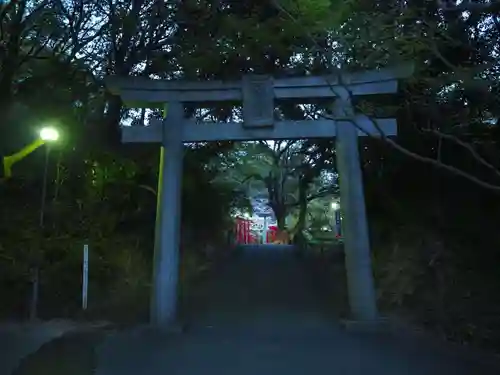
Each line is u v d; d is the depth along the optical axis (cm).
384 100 1145
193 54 1323
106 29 1461
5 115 1359
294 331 1012
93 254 1397
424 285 1145
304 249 2911
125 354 830
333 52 896
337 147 1085
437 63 980
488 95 802
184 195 1867
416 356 802
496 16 866
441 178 1184
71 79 1489
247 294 1562
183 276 1853
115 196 1611
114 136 1571
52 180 1465
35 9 1355
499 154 1008
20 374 723
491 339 872
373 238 1445
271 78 1088
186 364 769
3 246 1238
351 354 820
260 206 5956
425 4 806
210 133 1098
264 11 1234
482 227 1104
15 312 1173
